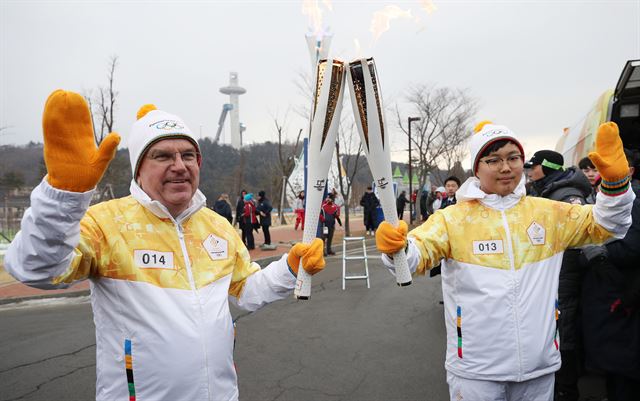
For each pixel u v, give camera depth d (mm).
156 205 1417
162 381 1326
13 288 6738
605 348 2381
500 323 1772
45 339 4258
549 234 1892
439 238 1894
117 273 1356
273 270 1713
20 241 1139
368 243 11773
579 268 2584
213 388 1408
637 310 2283
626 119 3955
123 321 1343
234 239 1706
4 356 3807
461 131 18172
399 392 2980
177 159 1442
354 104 1646
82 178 1098
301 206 15781
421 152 17922
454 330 1894
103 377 1362
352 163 20797
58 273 1201
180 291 1407
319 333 4246
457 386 1876
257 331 4336
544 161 2900
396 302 5383
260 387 3086
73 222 1138
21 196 11680
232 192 31625
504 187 1871
